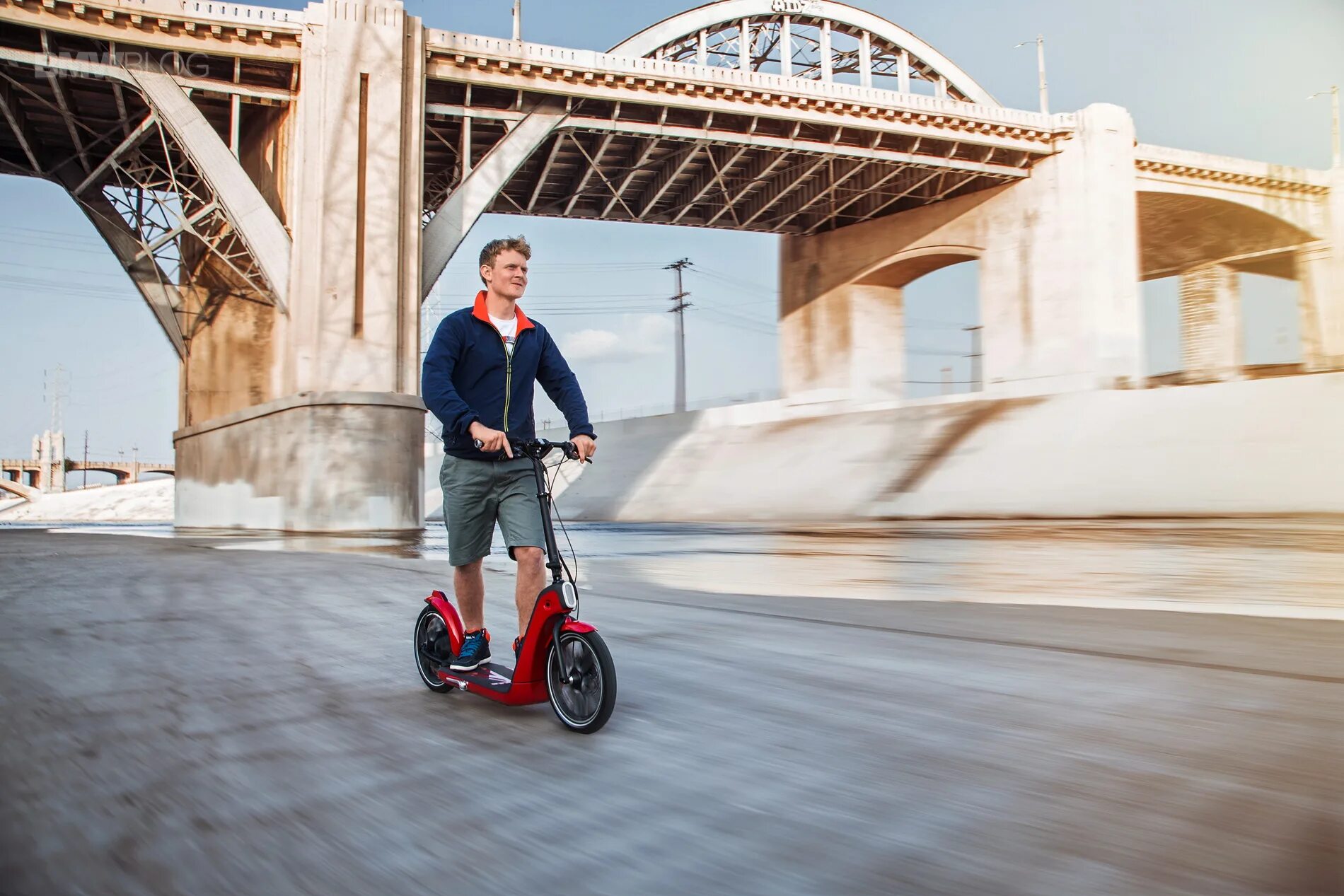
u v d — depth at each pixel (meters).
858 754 2.99
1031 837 2.24
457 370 3.72
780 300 59.94
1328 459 19.19
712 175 45.50
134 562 11.77
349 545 19.12
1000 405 31.55
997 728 3.28
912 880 2.00
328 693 4.05
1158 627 5.55
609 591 8.00
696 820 2.40
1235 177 50.66
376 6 32.28
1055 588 7.89
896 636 5.34
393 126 32.28
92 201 37.12
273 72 33.78
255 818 2.46
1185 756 2.88
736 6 45.91
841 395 51.78
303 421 29.81
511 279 3.79
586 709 3.31
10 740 3.26
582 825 2.38
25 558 12.49
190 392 39.22
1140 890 1.93
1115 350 44.88
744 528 23.95
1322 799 2.47
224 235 35.03
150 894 1.97
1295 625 5.54
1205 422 23.14
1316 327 57.19
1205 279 65.69
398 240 32.28
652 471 42.34
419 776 2.82
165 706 3.79
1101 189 45.34
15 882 2.04
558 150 41.28
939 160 44.94
